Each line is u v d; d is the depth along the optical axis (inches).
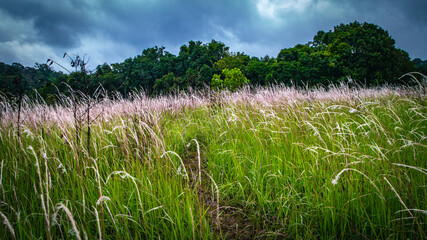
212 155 147.8
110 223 82.4
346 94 237.5
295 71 1627.7
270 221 89.0
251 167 123.6
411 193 81.0
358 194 82.4
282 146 133.3
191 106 289.1
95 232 80.4
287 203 95.1
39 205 87.7
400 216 79.1
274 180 110.6
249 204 100.0
